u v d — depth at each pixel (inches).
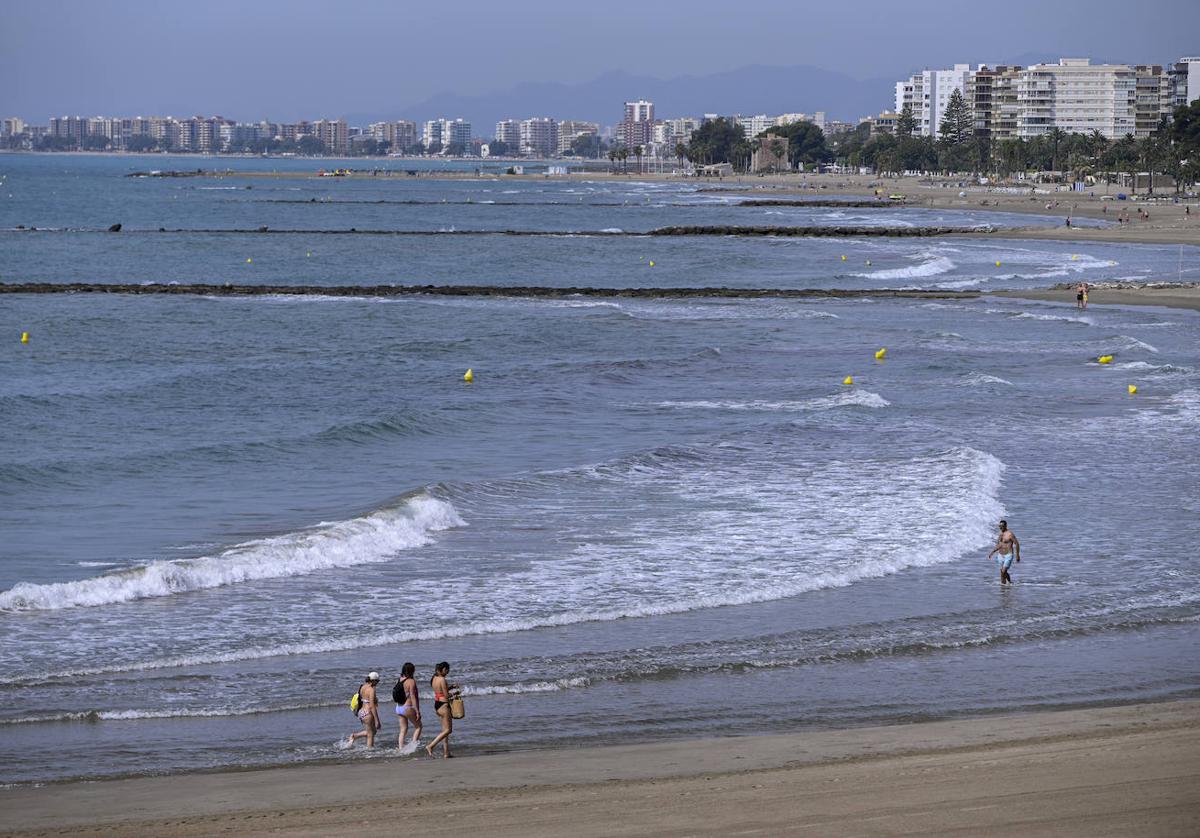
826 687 1270.9
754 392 3221.0
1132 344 3927.2
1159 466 2384.4
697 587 1619.1
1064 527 1956.2
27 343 4023.1
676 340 4183.1
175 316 4707.2
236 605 1540.4
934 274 6501.0
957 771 954.1
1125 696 1236.5
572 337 4239.7
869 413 2898.6
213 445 2466.8
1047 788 905.5
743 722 1169.4
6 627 1440.7
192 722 1176.8
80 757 1081.4
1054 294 5467.5
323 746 1112.8
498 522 1934.1
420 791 968.3
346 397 3115.2
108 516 1955.0
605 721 1175.6
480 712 1203.9
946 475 2246.6
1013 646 1409.9
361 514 1911.9
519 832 847.1
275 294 5595.5
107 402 2982.3
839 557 1758.1
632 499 2082.9
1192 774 933.2
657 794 923.4
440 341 4072.3
